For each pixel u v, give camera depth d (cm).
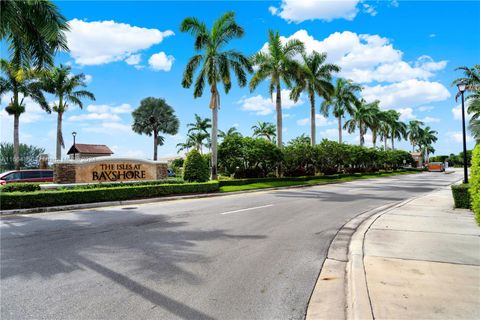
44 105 3484
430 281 480
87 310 419
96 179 2005
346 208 1366
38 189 1537
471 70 3008
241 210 1298
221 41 2555
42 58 1659
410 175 5600
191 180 2262
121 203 1553
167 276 541
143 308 425
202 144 6506
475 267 541
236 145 2831
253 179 2661
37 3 1494
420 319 368
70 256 652
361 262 572
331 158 4016
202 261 621
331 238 817
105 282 513
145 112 5531
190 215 1169
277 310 423
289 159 3322
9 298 454
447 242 713
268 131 6025
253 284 510
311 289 492
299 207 1394
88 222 1037
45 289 485
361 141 5903
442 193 1950
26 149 4503
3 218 1148
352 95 4838
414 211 1195
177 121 5716
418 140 10269
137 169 2191
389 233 812
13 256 654
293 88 3616
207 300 451
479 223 782
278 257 652
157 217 1127
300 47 3089
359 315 377
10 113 3272
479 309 390
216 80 2547
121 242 766
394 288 455
